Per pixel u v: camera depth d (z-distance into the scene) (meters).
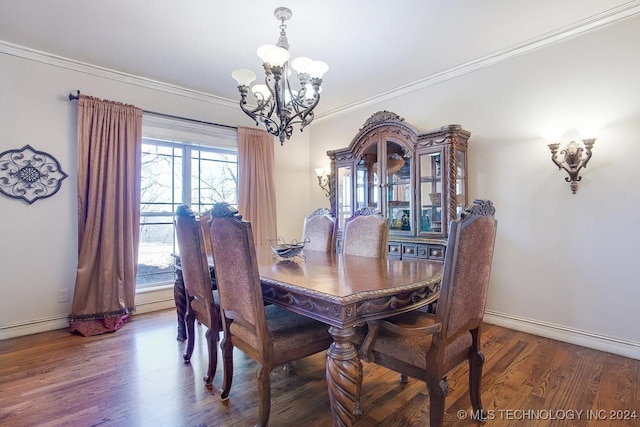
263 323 1.46
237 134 3.98
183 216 2.07
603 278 2.38
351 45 2.72
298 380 2.02
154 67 3.10
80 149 2.88
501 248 2.89
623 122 2.28
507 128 2.85
